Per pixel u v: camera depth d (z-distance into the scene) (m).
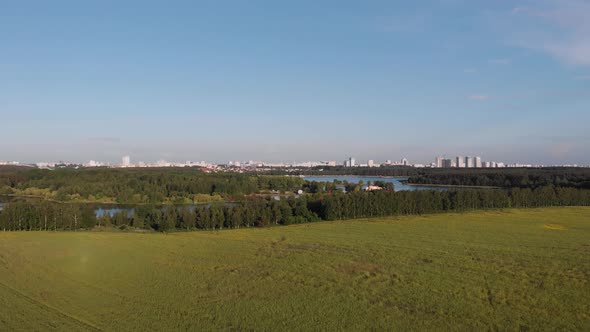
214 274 43.56
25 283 39.31
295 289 38.09
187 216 93.38
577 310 32.38
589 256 52.69
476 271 44.66
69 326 28.94
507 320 30.44
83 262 48.72
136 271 44.62
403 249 57.84
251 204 102.44
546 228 80.06
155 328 28.80
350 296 36.00
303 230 80.25
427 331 28.61
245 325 29.52
